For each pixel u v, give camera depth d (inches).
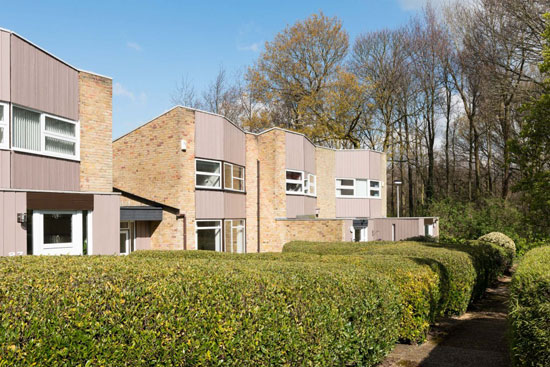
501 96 1061.1
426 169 1595.7
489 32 1046.4
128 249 582.2
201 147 637.9
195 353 135.8
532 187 468.8
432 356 261.4
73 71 472.7
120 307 127.5
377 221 922.7
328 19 1325.0
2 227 357.4
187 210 609.3
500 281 663.8
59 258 198.2
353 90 1278.3
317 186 940.6
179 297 140.2
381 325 231.0
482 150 1397.6
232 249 709.3
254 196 782.5
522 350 180.9
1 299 116.6
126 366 124.0
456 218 1077.1
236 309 151.1
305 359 172.1
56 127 449.7
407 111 1433.3
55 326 115.2
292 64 1327.5
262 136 800.3
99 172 497.4
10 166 386.3
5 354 106.5
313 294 185.8
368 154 1021.2
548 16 464.1
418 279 287.3
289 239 769.6
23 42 404.8
